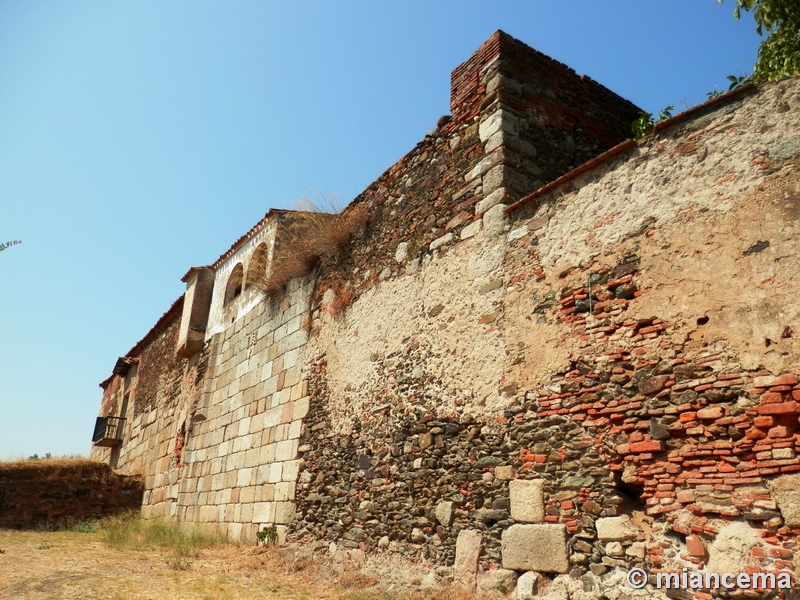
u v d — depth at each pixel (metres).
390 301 8.30
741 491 4.31
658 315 5.13
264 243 12.79
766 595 4.02
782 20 7.07
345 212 9.93
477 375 6.56
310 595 6.49
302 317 10.52
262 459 10.41
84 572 7.34
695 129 5.33
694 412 4.69
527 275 6.36
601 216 5.84
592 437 5.30
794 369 4.24
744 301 4.62
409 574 6.61
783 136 4.75
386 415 7.75
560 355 5.76
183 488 13.02
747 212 4.78
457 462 6.50
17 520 14.87
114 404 22.70
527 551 5.48
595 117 8.47
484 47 8.05
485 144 7.49
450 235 7.57
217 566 8.23
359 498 7.86
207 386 13.45
